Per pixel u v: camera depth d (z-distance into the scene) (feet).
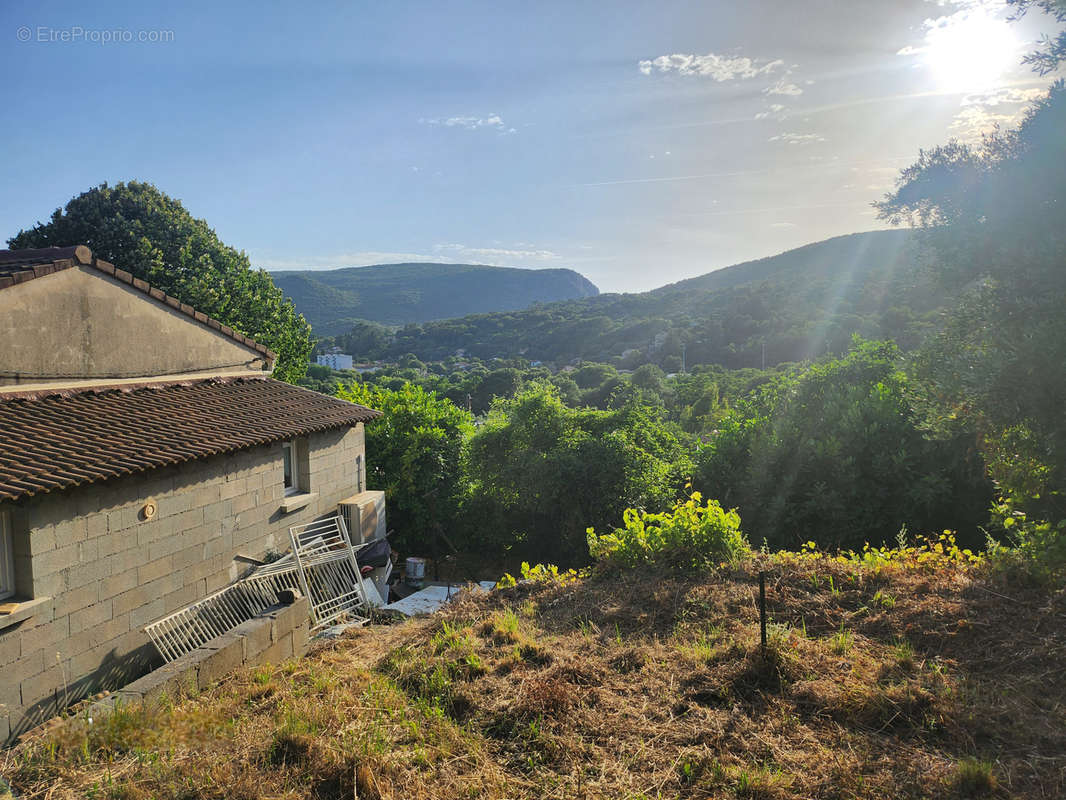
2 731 19.80
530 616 23.68
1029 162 17.02
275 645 22.43
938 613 19.10
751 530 42.27
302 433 33.55
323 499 38.22
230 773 13.52
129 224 64.80
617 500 48.32
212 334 37.37
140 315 32.24
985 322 17.83
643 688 16.60
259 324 72.38
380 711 15.93
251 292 73.10
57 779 13.53
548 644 19.77
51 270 27.48
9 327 25.76
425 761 13.76
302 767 13.64
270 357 41.93
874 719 14.38
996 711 14.11
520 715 15.34
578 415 55.26
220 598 28.81
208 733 14.79
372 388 60.85
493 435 54.95
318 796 12.71
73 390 28.58
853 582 22.21
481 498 54.49
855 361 44.14
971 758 12.57
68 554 22.07
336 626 29.04
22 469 20.62
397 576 46.80
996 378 16.51
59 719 17.04
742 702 15.55
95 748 14.87
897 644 17.79
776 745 13.64
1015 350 16.34
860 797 11.82
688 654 18.21
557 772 13.33
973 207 18.11
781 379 49.55
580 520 48.96
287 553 33.73
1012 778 11.97
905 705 14.51
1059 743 12.94
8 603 20.40
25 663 20.62
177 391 33.58
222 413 32.12
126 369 31.40
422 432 54.34
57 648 21.67
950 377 18.29
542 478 49.85
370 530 40.73
